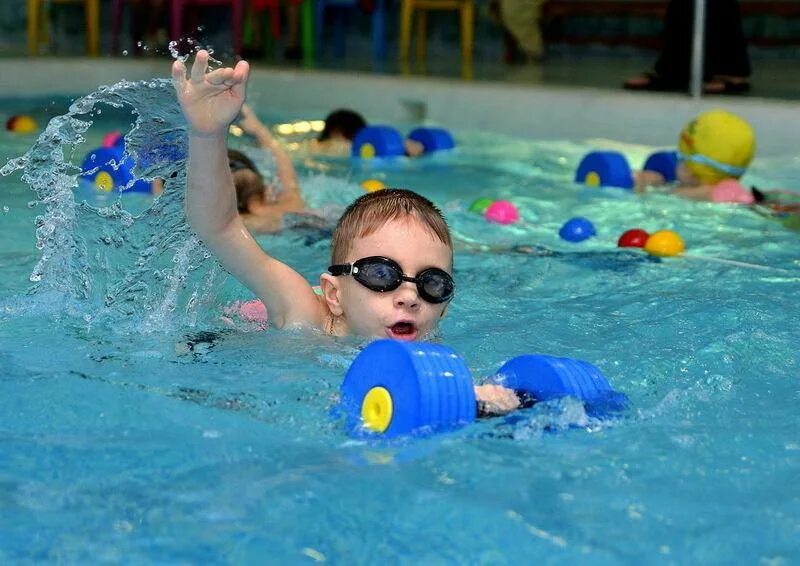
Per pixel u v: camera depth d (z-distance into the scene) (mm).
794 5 11531
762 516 1930
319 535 1836
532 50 11891
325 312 3002
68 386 2580
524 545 1807
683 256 4461
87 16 12461
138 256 3307
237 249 2859
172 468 2107
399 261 2820
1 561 1747
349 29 13539
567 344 3072
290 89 9523
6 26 13664
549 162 7047
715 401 2568
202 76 2572
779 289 3834
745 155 6012
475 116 8461
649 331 3223
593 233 4918
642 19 12578
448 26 13344
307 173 6520
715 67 8852
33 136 7148
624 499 1987
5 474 2080
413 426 2223
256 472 2088
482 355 2965
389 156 7047
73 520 1892
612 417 2387
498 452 2172
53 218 3396
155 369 2719
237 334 3000
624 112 7734
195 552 1780
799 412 2502
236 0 11719
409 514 1909
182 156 3064
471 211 5449
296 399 2486
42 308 3223
